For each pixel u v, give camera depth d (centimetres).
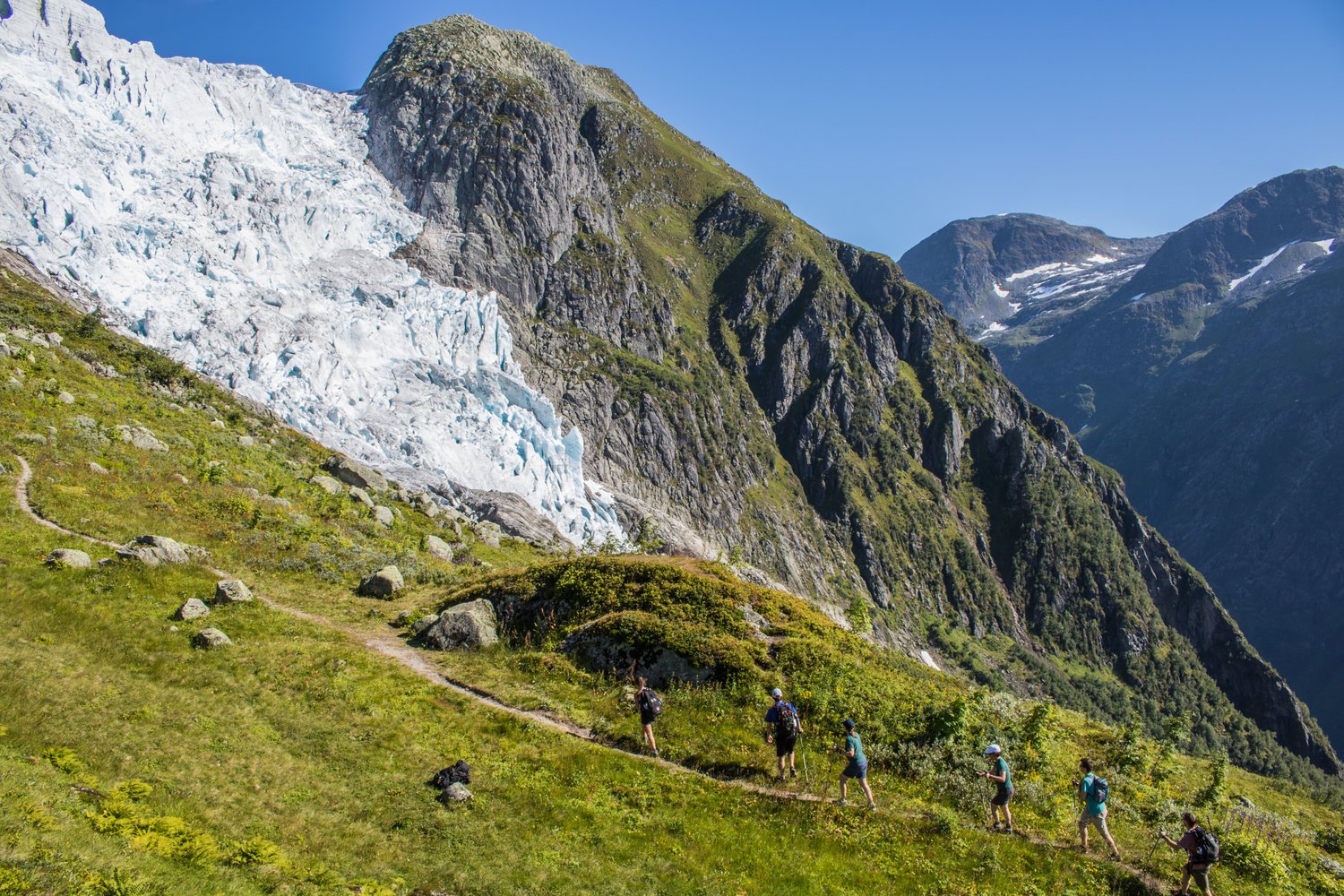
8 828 1460
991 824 2345
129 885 1402
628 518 16612
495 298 15750
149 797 1836
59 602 2886
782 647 3191
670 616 3322
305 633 3212
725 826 2202
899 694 3073
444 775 2252
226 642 2869
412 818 2038
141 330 10338
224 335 10856
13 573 3023
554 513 13425
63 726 2064
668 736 2686
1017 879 2094
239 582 3453
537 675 3098
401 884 1753
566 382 18975
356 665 2939
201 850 1642
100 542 3634
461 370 14075
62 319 8412
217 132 14225
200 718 2317
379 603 3966
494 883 1819
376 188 16825
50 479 4100
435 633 3381
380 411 12012
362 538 5344
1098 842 2345
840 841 2162
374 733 2458
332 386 11556
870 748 2703
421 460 11456
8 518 3531
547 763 2428
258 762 2155
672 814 2234
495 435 12975
